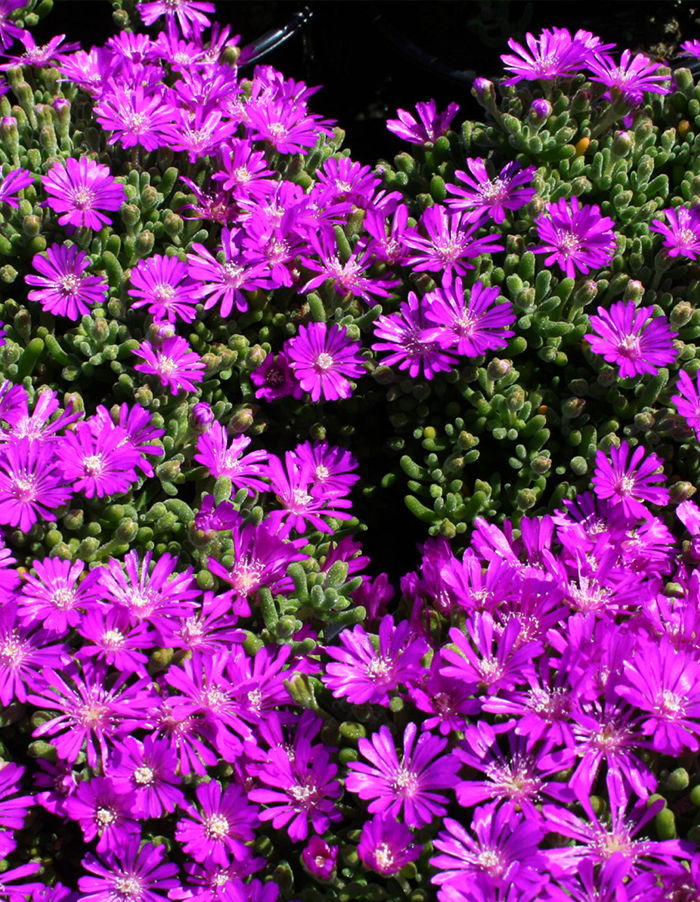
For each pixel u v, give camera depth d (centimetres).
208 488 54
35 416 53
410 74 76
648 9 74
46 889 48
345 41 80
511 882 45
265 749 50
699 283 56
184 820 48
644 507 53
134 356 56
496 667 48
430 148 61
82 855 49
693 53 62
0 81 62
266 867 49
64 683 48
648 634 49
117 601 49
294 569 51
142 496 53
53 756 48
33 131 60
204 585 51
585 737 47
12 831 48
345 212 58
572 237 56
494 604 49
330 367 56
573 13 75
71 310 55
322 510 54
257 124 59
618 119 59
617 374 55
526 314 56
